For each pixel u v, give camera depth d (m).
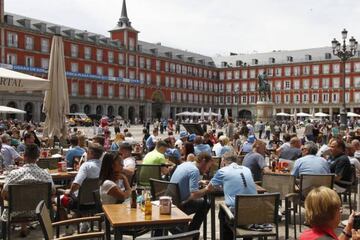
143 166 10.02
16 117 62.00
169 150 12.22
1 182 8.18
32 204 6.98
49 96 13.44
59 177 9.18
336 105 91.19
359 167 10.51
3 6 60.38
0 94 58.50
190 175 7.60
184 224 5.71
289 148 11.81
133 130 55.09
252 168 9.70
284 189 8.66
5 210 7.55
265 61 102.69
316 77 93.75
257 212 6.35
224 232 7.10
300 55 98.25
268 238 7.98
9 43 61.12
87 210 7.77
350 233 4.04
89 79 73.38
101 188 6.84
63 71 13.72
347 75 89.62
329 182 8.49
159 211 6.02
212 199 7.63
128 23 85.19
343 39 25.53
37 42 65.25
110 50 78.25
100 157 8.13
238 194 6.66
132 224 5.50
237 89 104.56
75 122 61.19
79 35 73.38
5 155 10.84
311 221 3.63
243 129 20.30
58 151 13.91
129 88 82.00
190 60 100.12
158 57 89.69
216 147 14.22
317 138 24.05
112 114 78.81
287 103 97.50
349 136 16.20
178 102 95.38
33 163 7.30
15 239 7.83
